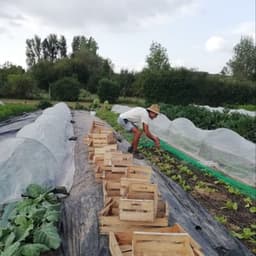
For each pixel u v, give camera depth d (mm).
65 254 3320
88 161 6746
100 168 5297
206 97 27281
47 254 3266
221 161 8469
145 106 27125
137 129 8023
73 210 4297
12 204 4215
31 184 4555
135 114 7910
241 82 28672
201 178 7316
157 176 6469
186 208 4965
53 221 3590
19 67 42219
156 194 3807
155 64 39438
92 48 63250
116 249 2977
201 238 3941
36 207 3898
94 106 27391
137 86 33906
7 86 32438
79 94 34812
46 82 40500
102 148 5957
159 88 26828
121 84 37281
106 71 45250
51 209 3838
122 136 11359
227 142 8617
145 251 2949
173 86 26688
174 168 7957
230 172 8031
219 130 9180
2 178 4754
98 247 3371
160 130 12211
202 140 9383
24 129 7719
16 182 4828
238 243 4078
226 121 12977
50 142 7023
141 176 4562
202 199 5875
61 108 16688
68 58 46688
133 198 3895
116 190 4398
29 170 5148
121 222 3551
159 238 2965
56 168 5812
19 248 3020
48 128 8016
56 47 72688
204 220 4617
